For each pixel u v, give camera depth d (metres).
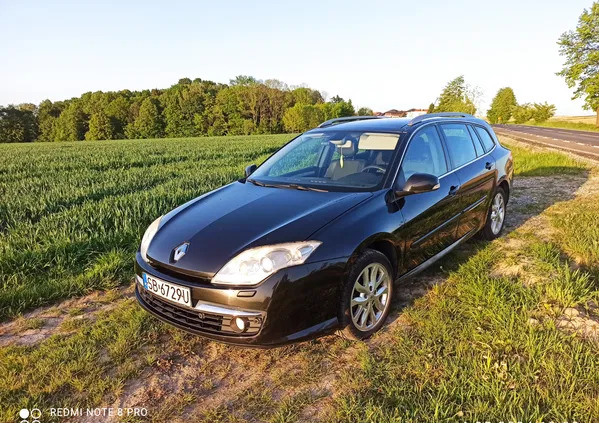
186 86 103.94
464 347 2.63
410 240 3.28
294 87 115.25
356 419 2.13
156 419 2.26
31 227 5.52
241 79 123.75
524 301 3.16
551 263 3.90
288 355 2.79
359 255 2.81
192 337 3.05
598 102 42.59
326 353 2.79
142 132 89.38
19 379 2.61
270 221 2.83
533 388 2.24
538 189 7.96
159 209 6.59
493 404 2.16
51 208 7.39
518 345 2.62
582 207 6.16
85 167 16.97
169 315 2.78
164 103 94.31
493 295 3.21
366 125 4.12
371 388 2.38
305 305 2.53
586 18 41.47
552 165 10.92
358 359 2.69
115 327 3.21
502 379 2.32
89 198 8.59
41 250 4.74
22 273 4.26
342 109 98.44
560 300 3.19
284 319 2.47
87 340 3.03
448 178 3.92
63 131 90.44
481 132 5.05
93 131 86.94
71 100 112.88
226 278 2.49
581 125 46.47
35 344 3.05
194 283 2.57
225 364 2.74
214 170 13.36
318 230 2.68
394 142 3.65
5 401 2.40
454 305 3.20
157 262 2.79
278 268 2.47
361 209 2.96
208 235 2.79
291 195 3.31
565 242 4.57
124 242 5.30
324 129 4.41
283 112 94.94
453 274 3.77
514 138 25.44
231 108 89.75
